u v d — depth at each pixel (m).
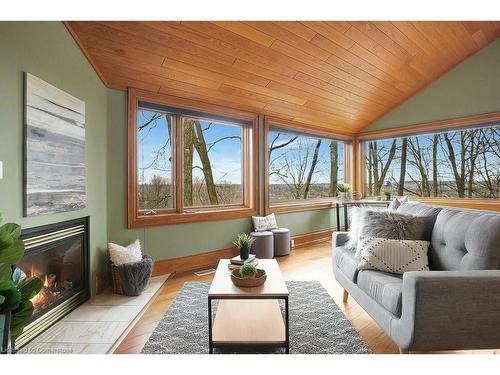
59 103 2.09
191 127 3.66
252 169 4.10
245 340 1.59
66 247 2.33
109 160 2.85
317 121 4.80
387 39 3.29
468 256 1.56
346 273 2.12
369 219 2.18
